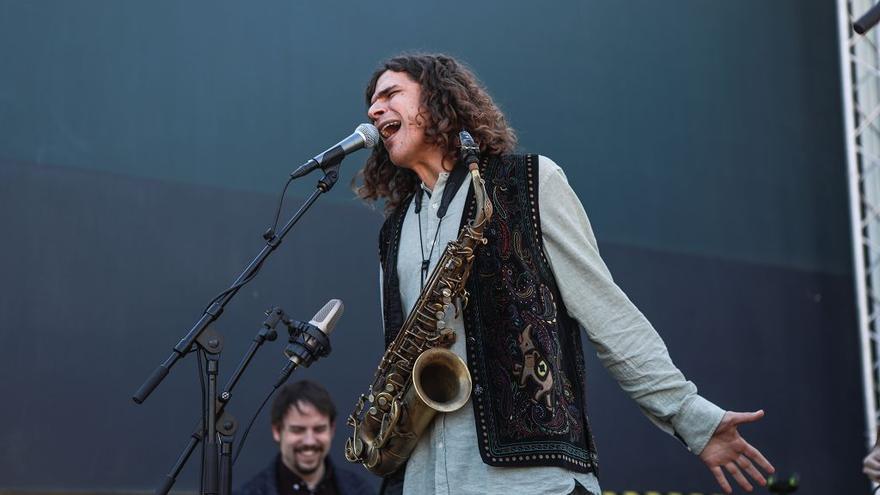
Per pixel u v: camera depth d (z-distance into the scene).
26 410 7.35
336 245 8.70
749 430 10.23
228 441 3.91
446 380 3.36
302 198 8.66
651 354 3.35
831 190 11.26
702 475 9.76
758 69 11.13
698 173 10.54
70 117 7.89
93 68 8.04
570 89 10.03
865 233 10.94
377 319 8.76
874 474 5.34
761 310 10.57
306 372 8.37
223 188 8.35
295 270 8.48
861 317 10.54
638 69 10.44
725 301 10.40
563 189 3.47
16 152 7.66
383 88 3.70
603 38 10.31
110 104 8.05
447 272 3.38
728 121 10.84
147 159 8.11
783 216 10.94
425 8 9.46
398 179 3.95
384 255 3.75
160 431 7.74
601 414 9.42
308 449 5.72
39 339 7.48
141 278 7.91
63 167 7.79
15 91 7.72
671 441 9.68
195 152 8.30
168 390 7.82
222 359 8.04
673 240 10.26
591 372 9.46
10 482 7.19
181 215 8.15
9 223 7.53
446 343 3.38
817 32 11.55
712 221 10.52
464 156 3.44
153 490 7.62
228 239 8.30
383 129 3.68
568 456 3.21
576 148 9.95
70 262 7.69
